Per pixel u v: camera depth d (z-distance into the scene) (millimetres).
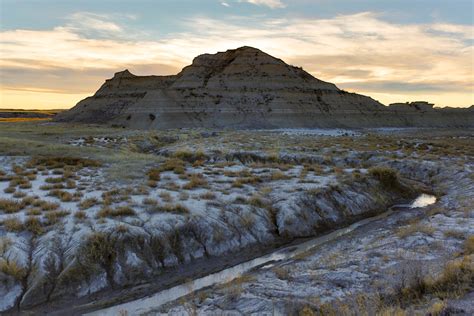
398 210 22062
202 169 27672
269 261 14586
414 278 9125
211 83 143000
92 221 14742
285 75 151000
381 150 41094
